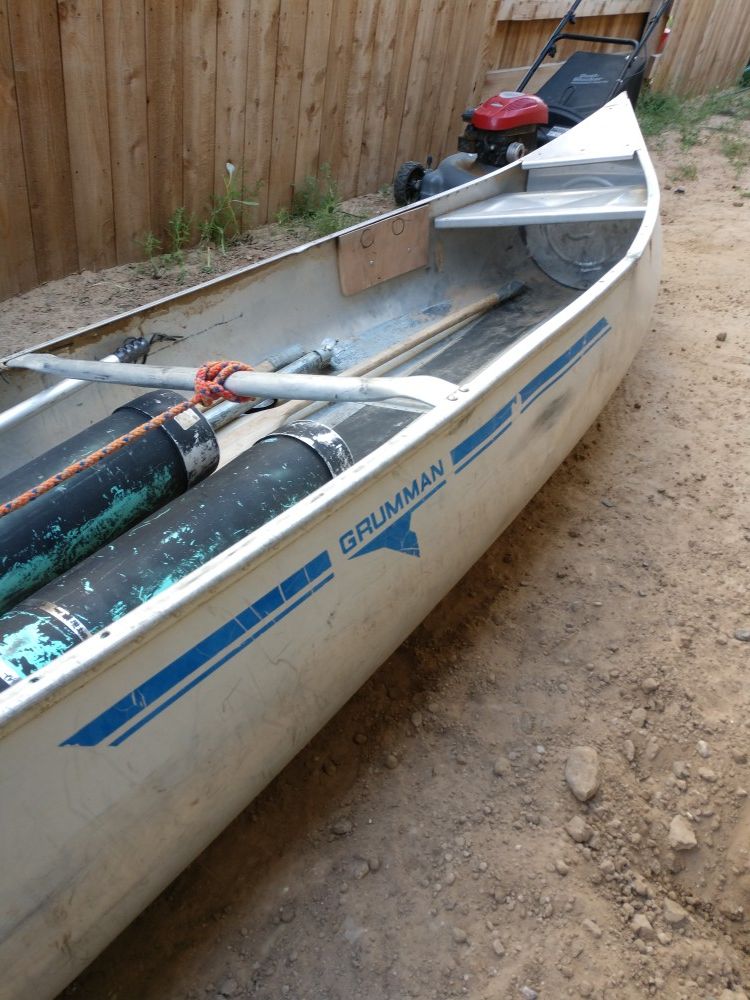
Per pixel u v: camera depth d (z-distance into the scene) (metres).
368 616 1.84
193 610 1.37
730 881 1.93
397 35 5.38
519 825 1.99
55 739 1.22
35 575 1.69
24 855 1.24
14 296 4.08
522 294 3.98
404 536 1.86
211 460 1.96
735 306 4.53
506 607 2.60
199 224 4.82
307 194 5.36
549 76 7.24
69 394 2.38
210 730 1.49
